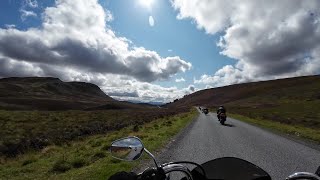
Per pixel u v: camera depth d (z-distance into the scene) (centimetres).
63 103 18700
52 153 1741
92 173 987
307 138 2561
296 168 1241
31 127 3853
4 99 16688
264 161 1374
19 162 1522
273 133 2820
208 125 3597
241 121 4775
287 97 19375
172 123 3656
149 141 1889
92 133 3075
